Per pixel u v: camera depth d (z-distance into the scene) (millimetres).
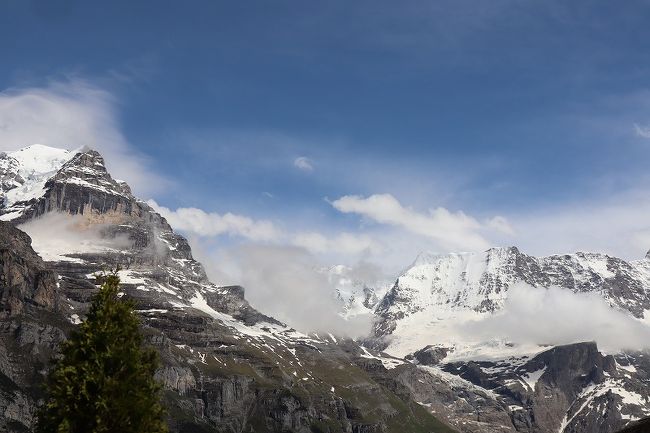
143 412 91875
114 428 90438
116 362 93438
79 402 91125
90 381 91375
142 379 94938
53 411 91875
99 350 94188
